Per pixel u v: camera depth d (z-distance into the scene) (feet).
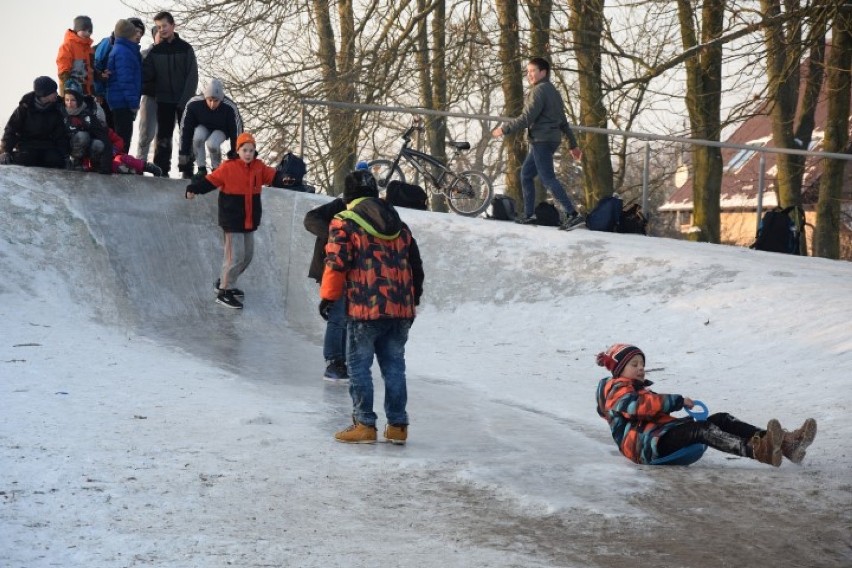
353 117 100.63
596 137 96.17
